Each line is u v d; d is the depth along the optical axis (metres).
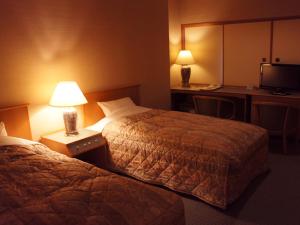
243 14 4.94
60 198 1.71
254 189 3.08
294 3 4.44
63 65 3.52
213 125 3.29
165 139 2.99
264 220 2.54
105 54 4.05
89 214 1.57
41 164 2.21
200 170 2.76
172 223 1.71
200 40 5.50
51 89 3.41
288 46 4.62
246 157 2.83
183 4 5.55
